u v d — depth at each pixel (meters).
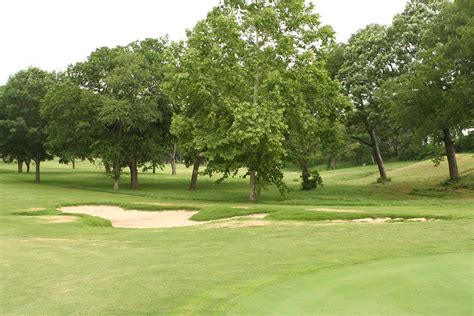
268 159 30.33
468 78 31.81
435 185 40.03
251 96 31.70
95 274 10.08
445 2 37.56
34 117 53.25
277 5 32.19
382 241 13.70
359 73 38.91
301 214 20.80
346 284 8.59
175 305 7.50
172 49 34.69
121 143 45.81
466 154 54.50
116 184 46.94
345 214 20.45
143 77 43.34
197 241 15.11
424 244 13.00
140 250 13.49
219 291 8.30
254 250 12.78
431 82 33.16
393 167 62.75
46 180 58.47
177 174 69.69
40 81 54.44
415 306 7.06
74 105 44.75
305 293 8.05
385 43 39.09
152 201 32.38
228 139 29.39
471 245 12.71
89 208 28.77
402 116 33.97
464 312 6.72
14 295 8.42
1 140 53.19
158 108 45.72
